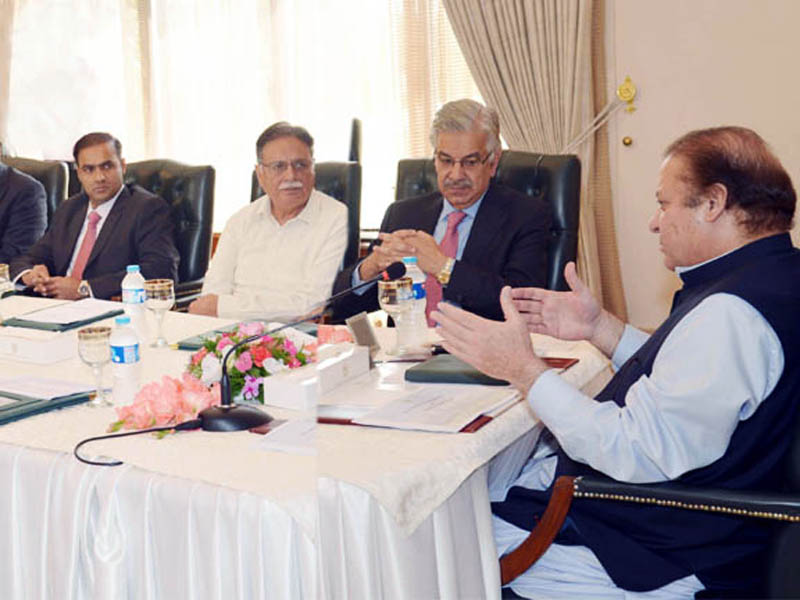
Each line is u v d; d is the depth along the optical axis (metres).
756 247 1.52
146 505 1.36
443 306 1.61
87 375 1.99
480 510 1.51
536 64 4.16
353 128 4.32
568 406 1.51
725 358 1.42
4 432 1.58
